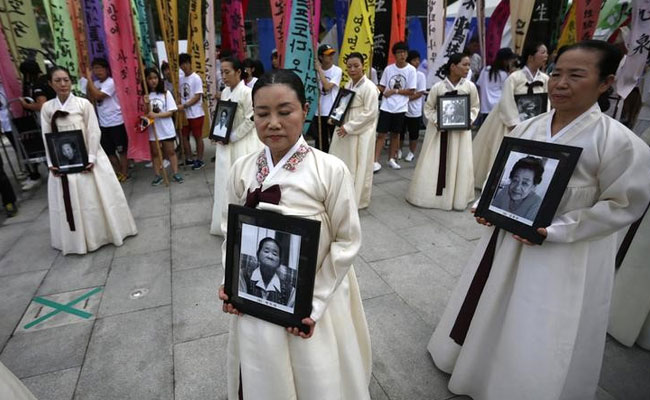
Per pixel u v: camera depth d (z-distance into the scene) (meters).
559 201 1.39
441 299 2.69
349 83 4.18
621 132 1.35
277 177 1.25
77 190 3.27
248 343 1.30
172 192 4.99
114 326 2.49
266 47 9.76
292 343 1.30
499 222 1.58
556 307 1.49
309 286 1.17
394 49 5.38
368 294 2.75
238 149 3.45
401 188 4.97
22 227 4.09
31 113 5.02
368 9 4.42
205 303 2.70
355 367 1.48
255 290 1.26
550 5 5.57
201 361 2.18
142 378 2.07
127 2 4.40
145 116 4.82
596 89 1.36
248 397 1.33
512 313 1.58
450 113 3.99
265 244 1.21
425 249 3.40
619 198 1.35
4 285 2.99
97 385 2.04
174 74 5.55
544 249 1.48
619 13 5.45
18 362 2.21
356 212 1.29
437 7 5.38
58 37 4.68
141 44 6.80
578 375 1.69
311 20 3.66
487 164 4.84
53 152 3.18
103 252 3.47
